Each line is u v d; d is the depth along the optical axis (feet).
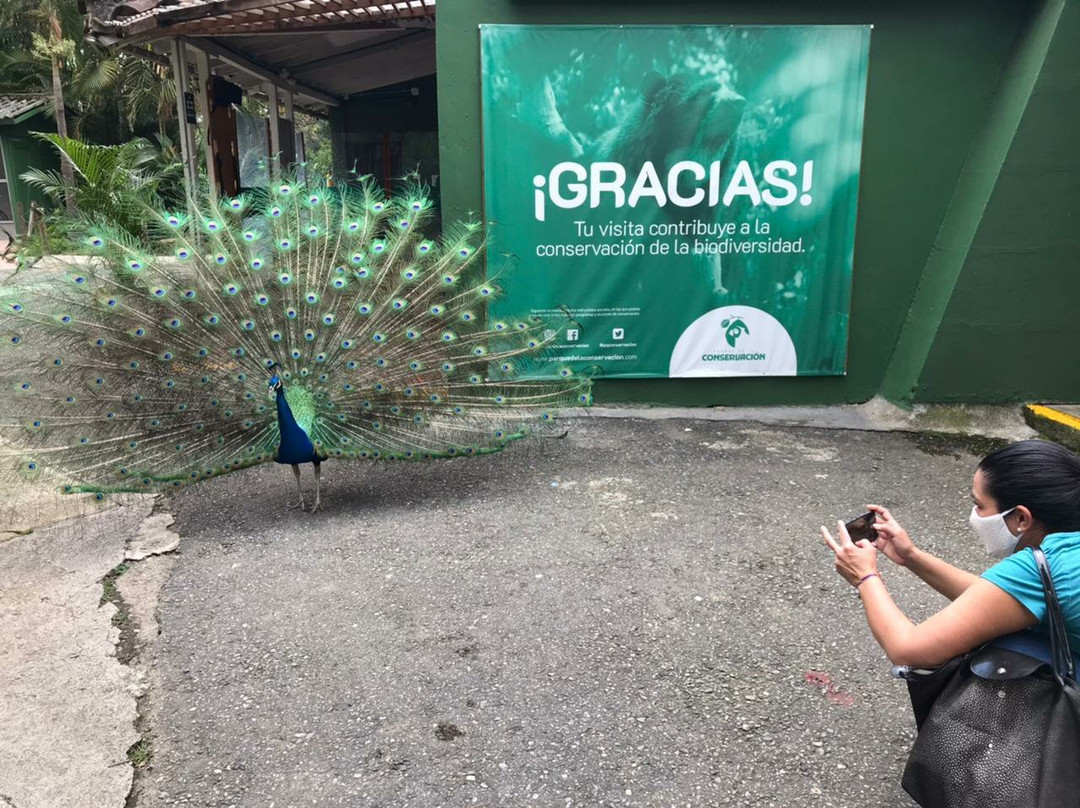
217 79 29.96
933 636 6.17
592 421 21.31
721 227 21.42
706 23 20.40
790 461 18.51
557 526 14.98
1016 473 6.26
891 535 7.49
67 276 14.24
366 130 43.57
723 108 20.75
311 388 15.16
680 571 13.26
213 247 14.89
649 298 21.81
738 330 22.07
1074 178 19.92
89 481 14.12
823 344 22.21
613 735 9.41
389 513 15.66
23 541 14.46
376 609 12.14
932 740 6.41
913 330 21.91
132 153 43.73
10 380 14.10
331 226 16.01
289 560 13.71
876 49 20.66
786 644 11.21
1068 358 21.11
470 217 21.33
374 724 9.62
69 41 67.10
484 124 20.65
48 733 9.45
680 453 18.95
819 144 21.03
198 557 13.87
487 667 10.72
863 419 21.65
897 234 21.79
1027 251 20.34
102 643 11.25
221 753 9.17
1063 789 5.80
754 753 9.12
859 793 8.52
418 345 15.66
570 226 21.33
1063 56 19.04
